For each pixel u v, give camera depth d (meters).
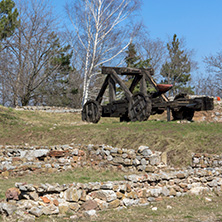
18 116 23.20
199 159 11.50
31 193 6.71
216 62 42.03
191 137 13.24
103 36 32.31
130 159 12.02
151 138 13.80
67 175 11.20
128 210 7.40
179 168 11.41
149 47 46.84
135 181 8.22
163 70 49.69
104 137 15.24
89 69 33.53
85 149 13.30
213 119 22.34
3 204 6.44
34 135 17.83
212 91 50.19
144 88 20.23
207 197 9.11
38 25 38.53
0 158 12.35
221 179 10.13
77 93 42.19
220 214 7.24
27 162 11.94
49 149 13.12
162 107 18.25
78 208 7.07
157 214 7.15
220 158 11.38
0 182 9.97
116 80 20.38
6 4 36.16
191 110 18.16
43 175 11.19
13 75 39.44
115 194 7.58
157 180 8.73
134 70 20.14
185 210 7.59
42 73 40.44
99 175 11.34
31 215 6.46
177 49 50.59
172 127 15.43
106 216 6.90
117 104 20.22
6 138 17.80
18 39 37.94
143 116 18.42
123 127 16.58
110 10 32.03
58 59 39.19
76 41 34.66
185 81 51.53
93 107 21.58
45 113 27.05
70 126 18.97
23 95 38.66
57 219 6.55
